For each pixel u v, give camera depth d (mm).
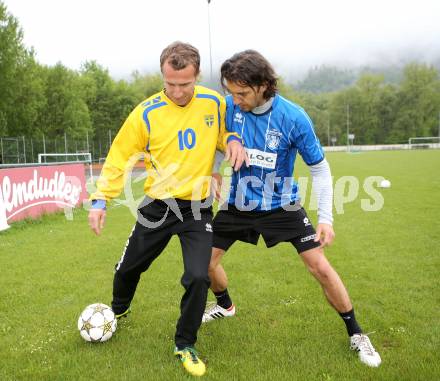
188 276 2744
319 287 4367
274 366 2824
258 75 2619
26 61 39500
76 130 50625
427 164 24828
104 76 64125
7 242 6750
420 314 3641
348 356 2934
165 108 2895
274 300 4047
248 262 5332
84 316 3189
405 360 2850
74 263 5461
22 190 8344
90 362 2922
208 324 3539
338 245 6168
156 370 2812
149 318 3652
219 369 2818
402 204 9711
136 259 3102
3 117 37000
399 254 5605
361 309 3777
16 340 3289
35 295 4281
